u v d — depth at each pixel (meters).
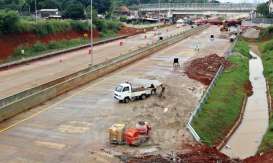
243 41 120.56
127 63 73.44
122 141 33.94
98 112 43.06
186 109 45.34
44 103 46.09
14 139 34.84
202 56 84.94
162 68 70.69
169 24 181.50
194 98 50.97
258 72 77.38
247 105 54.47
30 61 75.50
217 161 31.08
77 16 144.25
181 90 54.91
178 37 113.75
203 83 60.22
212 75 65.81
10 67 69.25
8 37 85.31
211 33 139.38
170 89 55.00
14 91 51.91
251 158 34.66
